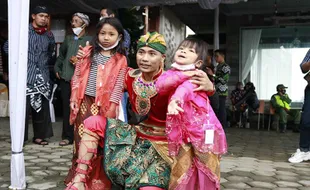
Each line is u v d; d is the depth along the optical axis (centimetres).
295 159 488
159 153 230
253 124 1083
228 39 1158
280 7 1036
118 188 276
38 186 329
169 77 218
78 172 232
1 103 938
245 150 591
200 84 214
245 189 347
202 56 223
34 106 518
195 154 212
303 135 492
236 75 1152
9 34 307
